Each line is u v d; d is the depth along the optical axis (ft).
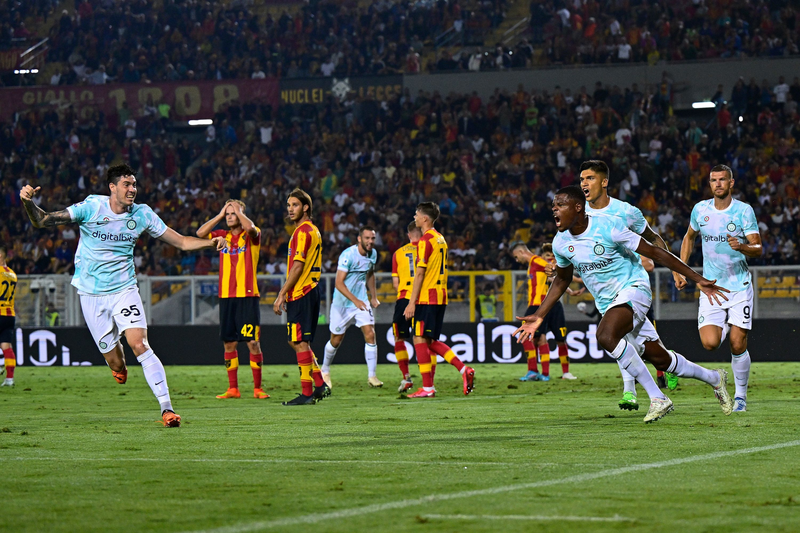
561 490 18.65
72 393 56.18
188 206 139.33
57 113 150.71
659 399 31.89
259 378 50.08
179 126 153.89
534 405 41.93
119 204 32.32
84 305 32.76
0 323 64.18
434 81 144.56
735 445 25.55
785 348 83.15
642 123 134.21
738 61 135.23
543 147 134.72
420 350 48.55
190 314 92.84
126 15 164.35
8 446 26.84
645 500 17.53
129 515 16.51
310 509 16.90
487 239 125.90
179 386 62.03
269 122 146.30
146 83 149.69
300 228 43.27
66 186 145.07
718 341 35.91
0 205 143.95
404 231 127.54
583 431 29.53
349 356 88.58
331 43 157.58
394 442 27.09
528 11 157.38
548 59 146.10
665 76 137.49
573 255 30.86
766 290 85.51
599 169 32.07
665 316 86.07
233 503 17.60
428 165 136.26
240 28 161.58
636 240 30.25
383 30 158.61
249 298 48.98
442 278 48.19
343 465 22.43
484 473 20.97
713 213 35.42
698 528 15.08
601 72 139.54
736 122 132.67
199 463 23.02
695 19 145.07
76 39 164.35
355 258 58.44
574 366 83.66
